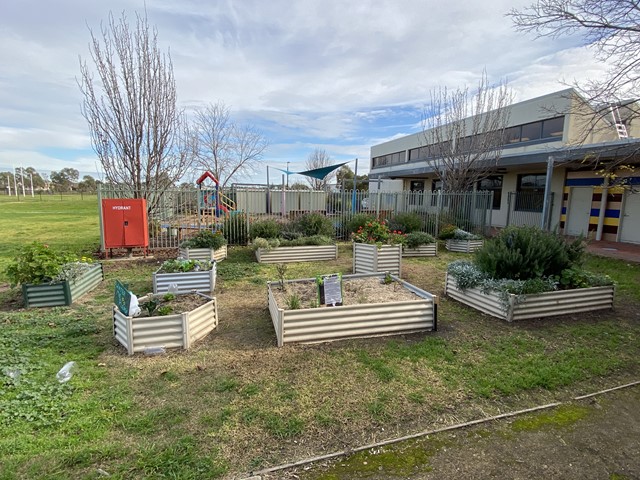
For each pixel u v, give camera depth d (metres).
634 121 11.10
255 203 13.81
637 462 2.21
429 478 2.06
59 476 2.02
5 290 6.04
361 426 2.52
